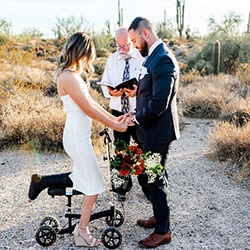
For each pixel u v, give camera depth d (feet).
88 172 9.89
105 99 27.86
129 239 10.89
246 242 10.55
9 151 19.80
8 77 29.30
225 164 16.80
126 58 13.42
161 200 10.04
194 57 55.16
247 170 15.37
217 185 14.75
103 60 55.47
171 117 10.01
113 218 10.74
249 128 17.70
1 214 12.70
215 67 40.78
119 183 10.08
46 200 13.79
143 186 12.87
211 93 30.17
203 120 27.27
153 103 9.24
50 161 18.33
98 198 13.87
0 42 61.16
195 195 13.89
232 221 11.80
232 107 24.97
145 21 9.96
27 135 19.94
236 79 36.37
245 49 53.26
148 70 9.71
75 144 9.70
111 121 9.87
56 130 19.76
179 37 93.35
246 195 13.70
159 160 9.77
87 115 9.68
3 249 10.46
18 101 24.09
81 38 9.35
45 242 10.46
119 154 9.81
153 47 9.85
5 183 15.49
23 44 65.62
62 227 11.62
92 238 10.45
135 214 12.49
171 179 15.62
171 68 9.36
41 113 22.59
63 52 9.46
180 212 12.53
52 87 31.73
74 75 9.46
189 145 20.76
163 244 10.41
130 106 13.32
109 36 81.41
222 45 52.75
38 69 36.29
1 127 21.62
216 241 10.64
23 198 14.01
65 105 9.80
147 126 9.96
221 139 17.70
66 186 10.27
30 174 16.52
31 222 12.10
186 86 36.88
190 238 10.84
